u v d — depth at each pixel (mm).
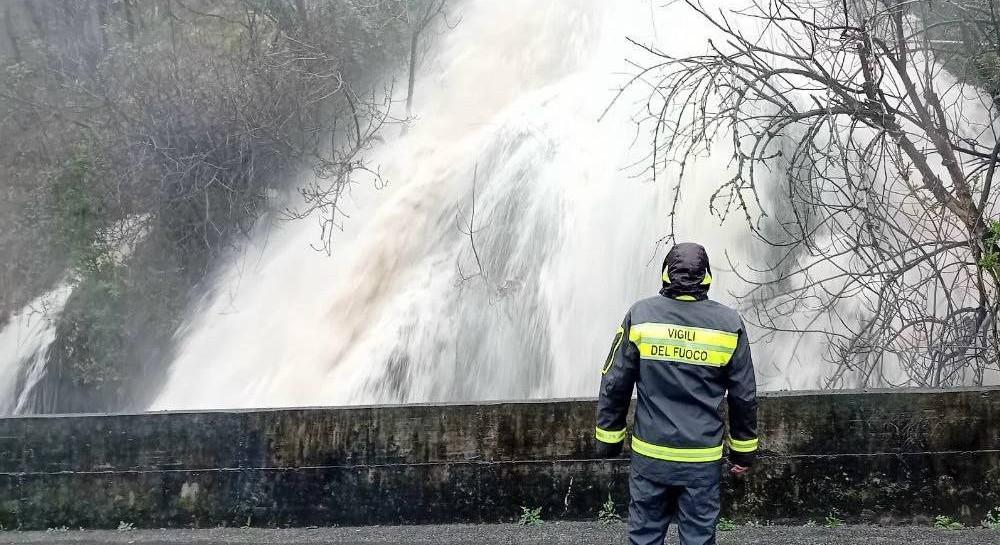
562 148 14344
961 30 9016
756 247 12078
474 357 12906
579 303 12562
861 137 11727
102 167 18188
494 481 5977
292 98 17609
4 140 20375
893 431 5711
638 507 4043
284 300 15594
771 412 5793
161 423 6137
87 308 17219
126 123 18328
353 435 6051
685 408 3967
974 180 8203
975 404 5680
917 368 8367
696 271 4059
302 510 6051
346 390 13141
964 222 8008
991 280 8430
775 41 13469
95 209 18172
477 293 13414
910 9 8844
